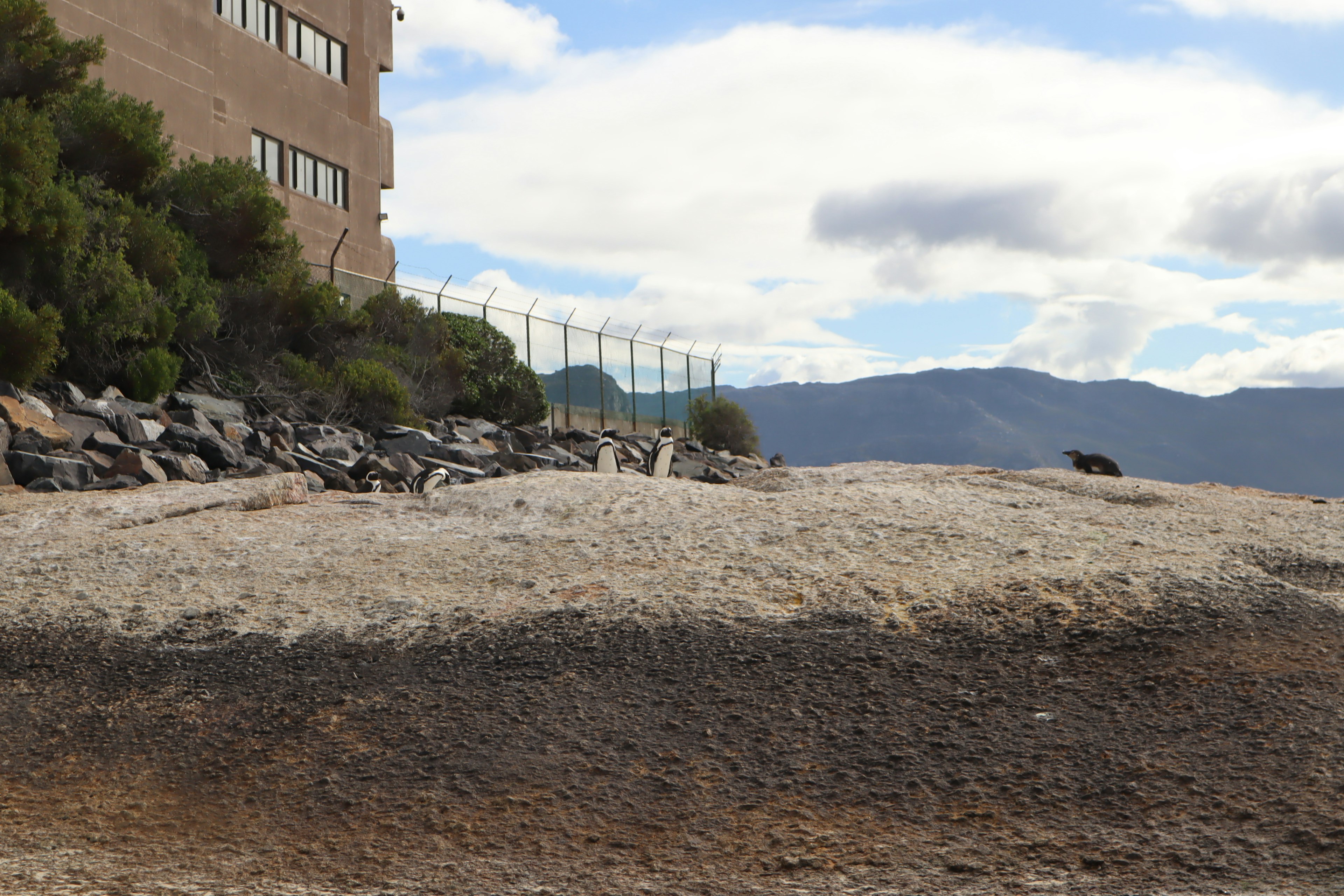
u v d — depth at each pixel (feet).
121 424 41.22
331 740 12.05
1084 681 12.55
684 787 10.56
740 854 9.17
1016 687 12.51
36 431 36.40
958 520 20.21
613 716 12.20
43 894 8.49
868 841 9.30
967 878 8.51
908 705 12.18
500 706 12.64
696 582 16.72
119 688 13.87
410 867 9.09
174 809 10.62
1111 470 33.06
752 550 18.53
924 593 15.78
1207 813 9.36
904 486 23.93
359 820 10.14
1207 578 15.75
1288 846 8.65
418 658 14.34
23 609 16.71
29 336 40.68
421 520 22.00
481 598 16.56
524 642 14.55
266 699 13.33
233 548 19.72
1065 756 10.75
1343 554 18.37
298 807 10.52
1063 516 21.03
